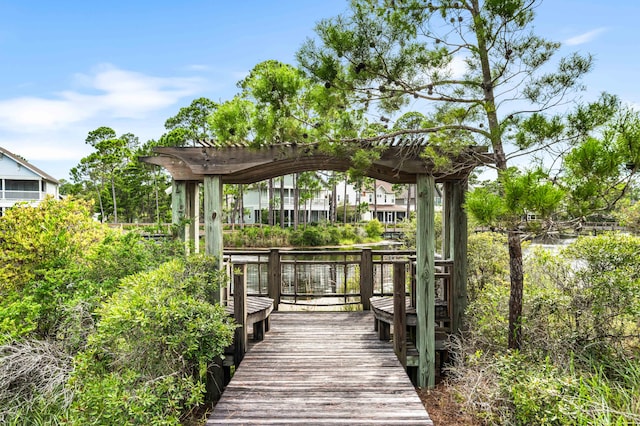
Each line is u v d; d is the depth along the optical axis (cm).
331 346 421
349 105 365
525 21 342
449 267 439
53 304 390
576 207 286
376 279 654
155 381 287
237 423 265
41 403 324
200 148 384
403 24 326
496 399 299
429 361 389
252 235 2072
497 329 395
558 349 351
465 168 390
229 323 365
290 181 3388
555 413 260
